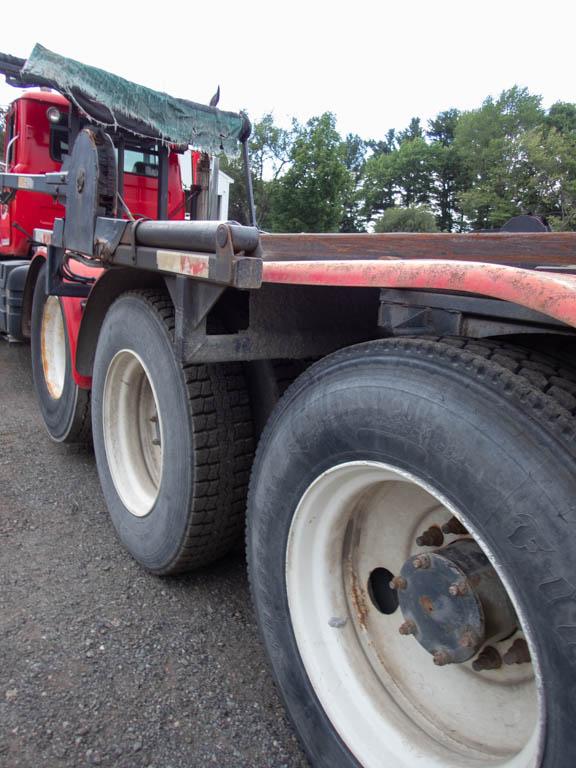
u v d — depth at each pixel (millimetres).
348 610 1821
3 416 4973
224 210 10812
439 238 3023
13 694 2043
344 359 1579
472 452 1223
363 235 2846
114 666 2209
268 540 1832
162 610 2547
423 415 1319
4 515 3289
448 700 1629
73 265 3650
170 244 2021
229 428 2365
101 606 2549
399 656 1751
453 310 1469
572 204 53969
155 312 2500
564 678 1098
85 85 3432
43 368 4348
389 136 118625
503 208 56531
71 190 2898
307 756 1811
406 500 1677
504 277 1150
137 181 5125
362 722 1661
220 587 2742
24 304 5234
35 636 2336
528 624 1148
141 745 1887
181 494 2393
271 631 1878
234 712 2045
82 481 3789
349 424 1499
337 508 1706
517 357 1348
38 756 1821
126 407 2977
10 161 5516
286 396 1772
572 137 61031
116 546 3047
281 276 1628
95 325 3217
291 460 1704
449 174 87312
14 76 3961
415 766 1539
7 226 5863
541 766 1169
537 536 1122
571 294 1048
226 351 1916
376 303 2152
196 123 4074
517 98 69500
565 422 1164
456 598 1405
